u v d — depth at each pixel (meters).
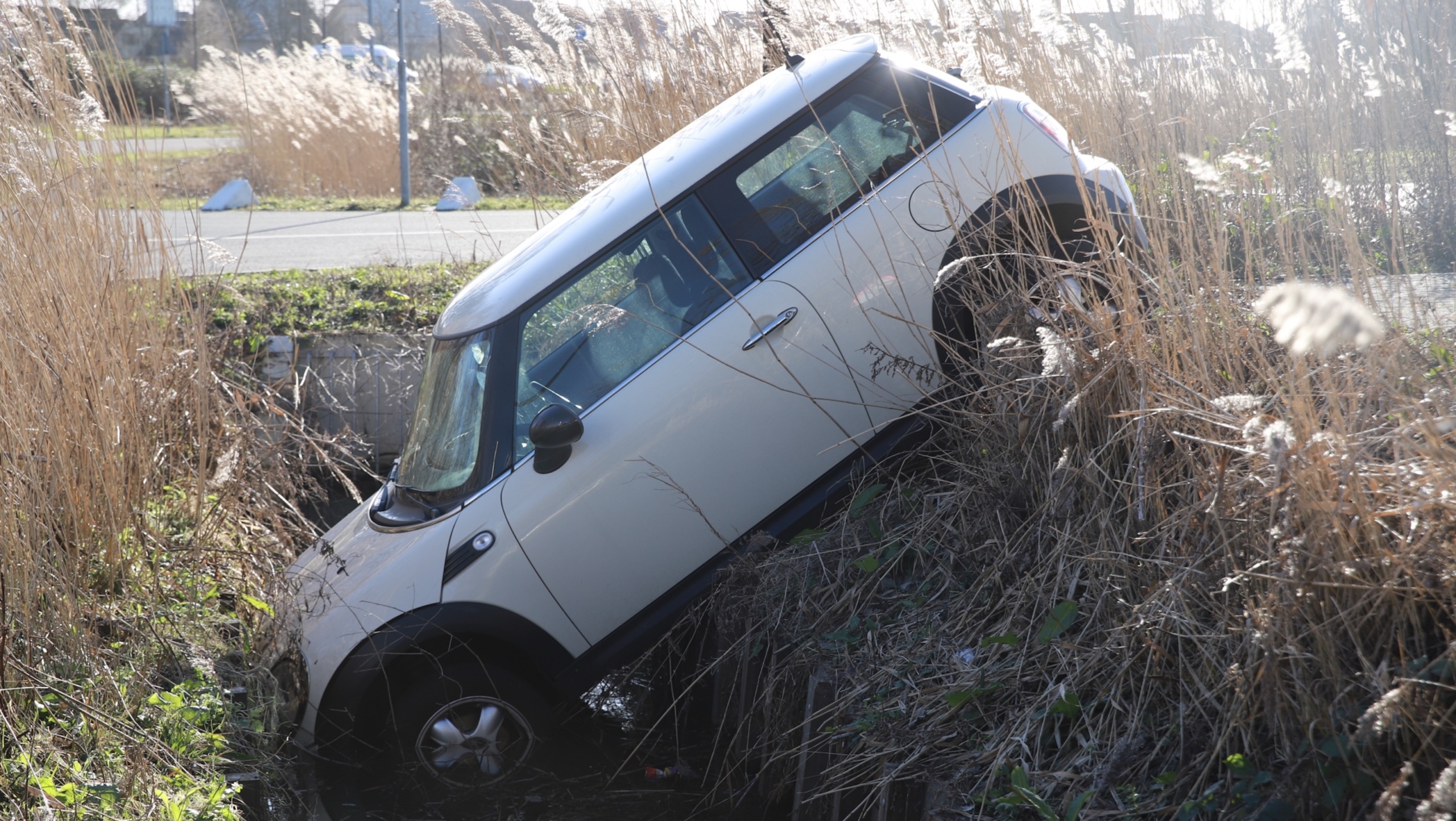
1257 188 3.77
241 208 15.83
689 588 4.33
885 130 4.54
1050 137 4.51
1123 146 5.43
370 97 17.88
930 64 5.57
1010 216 4.06
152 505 5.77
